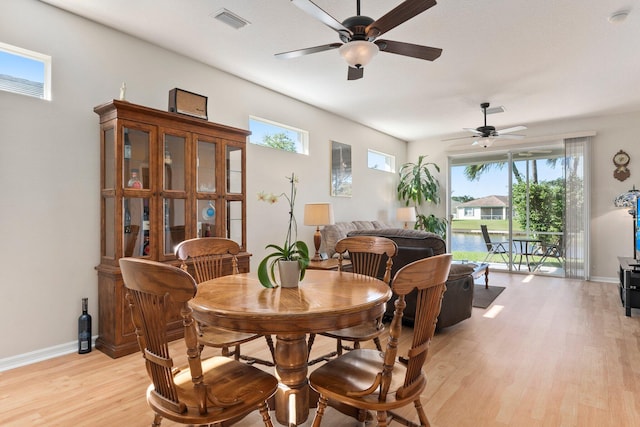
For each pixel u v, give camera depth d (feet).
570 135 19.48
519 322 11.66
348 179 19.76
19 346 8.31
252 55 11.66
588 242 19.11
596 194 19.13
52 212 8.85
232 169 11.86
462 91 15.03
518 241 21.95
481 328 11.07
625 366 8.21
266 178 14.90
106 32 9.82
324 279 6.47
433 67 12.50
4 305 8.13
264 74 13.28
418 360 4.55
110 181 9.22
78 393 6.96
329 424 5.95
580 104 16.84
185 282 3.63
